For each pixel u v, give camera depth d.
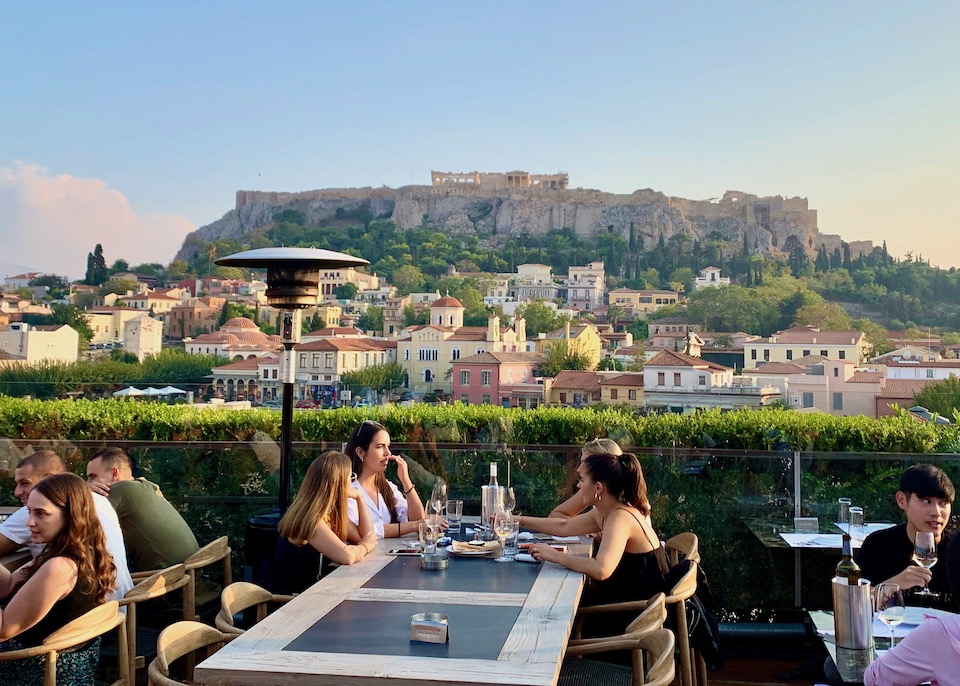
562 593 3.36
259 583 4.38
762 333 160.88
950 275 196.75
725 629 5.80
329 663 2.53
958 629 2.54
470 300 177.62
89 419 7.11
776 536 5.54
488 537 4.59
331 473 4.10
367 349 123.50
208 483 6.50
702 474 6.23
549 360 113.62
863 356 117.12
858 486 6.12
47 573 3.25
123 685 3.58
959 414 6.55
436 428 6.81
